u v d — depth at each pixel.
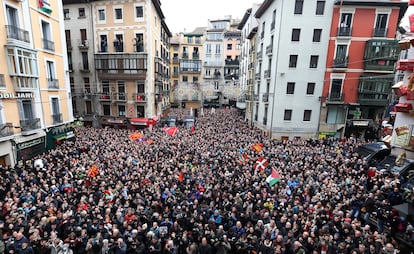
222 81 55.75
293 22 24.64
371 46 24.12
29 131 16.03
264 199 10.69
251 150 18.55
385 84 25.00
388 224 9.26
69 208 9.63
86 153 17.14
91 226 8.42
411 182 11.05
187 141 20.97
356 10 23.95
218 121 36.38
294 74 25.66
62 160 15.32
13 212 8.83
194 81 56.00
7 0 14.44
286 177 13.07
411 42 11.38
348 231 8.34
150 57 28.31
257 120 32.31
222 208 10.12
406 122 12.67
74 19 29.05
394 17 23.83
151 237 7.98
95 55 28.75
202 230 8.64
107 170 13.44
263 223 9.12
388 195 10.43
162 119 34.72
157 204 9.92
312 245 7.74
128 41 28.36
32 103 16.58
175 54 54.75
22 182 11.23
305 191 11.36
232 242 8.27
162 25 36.22
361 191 11.31
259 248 7.75
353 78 25.33
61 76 19.81
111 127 30.42
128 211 9.34
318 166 14.64
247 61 43.12
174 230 8.55
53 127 18.77
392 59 24.22
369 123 26.28
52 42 18.41
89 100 30.30
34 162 14.05
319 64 25.39
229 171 14.17
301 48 25.12
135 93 28.95
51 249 7.39
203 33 56.75
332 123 26.55
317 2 24.20
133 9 27.50
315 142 23.23
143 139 20.12
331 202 10.45
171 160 15.55
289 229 8.48
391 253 7.04
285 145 20.75
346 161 16.03
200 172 13.81
